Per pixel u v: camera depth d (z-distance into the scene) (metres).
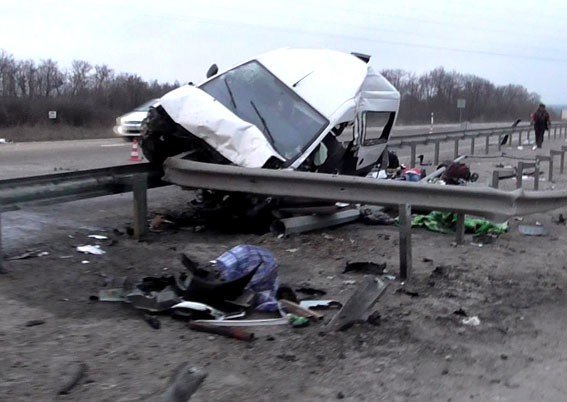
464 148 28.64
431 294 6.19
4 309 5.27
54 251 7.17
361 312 5.26
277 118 8.77
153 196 11.50
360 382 4.29
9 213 9.16
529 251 8.17
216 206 8.88
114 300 5.56
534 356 4.86
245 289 5.57
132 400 3.84
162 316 5.25
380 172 11.51
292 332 5.05
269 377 4.28
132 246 7.57
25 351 4.47
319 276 6.68
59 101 38.88
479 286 6.53
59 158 18.56
